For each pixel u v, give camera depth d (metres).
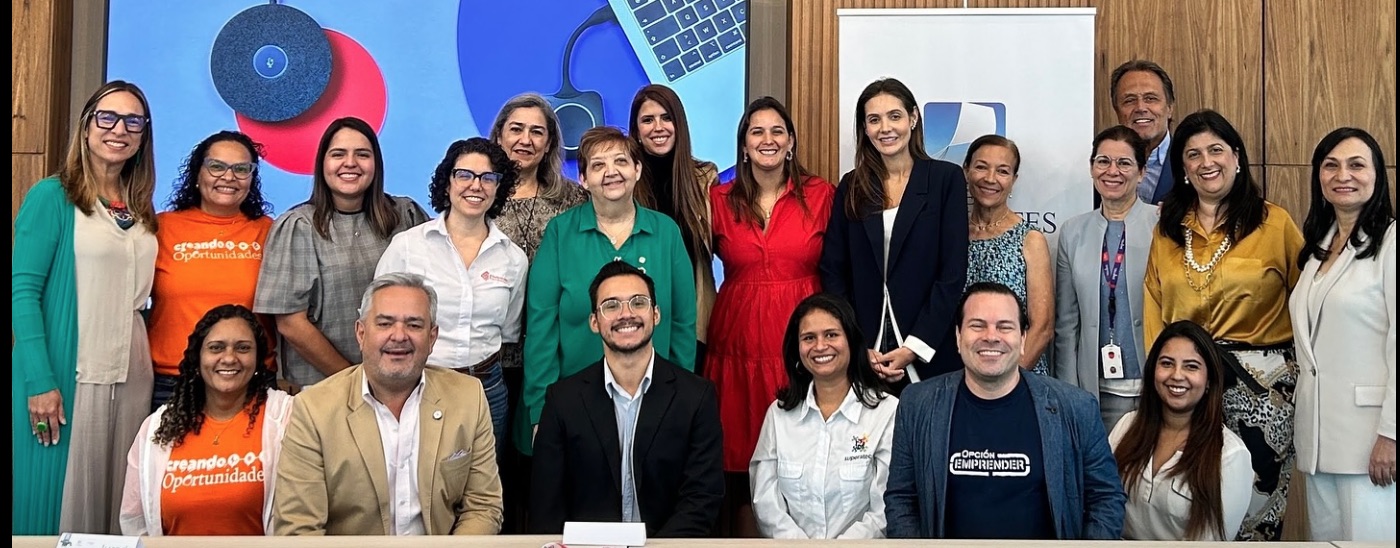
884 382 3.04
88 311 2.95
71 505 2.95
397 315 2.49
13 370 2.96
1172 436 2.80
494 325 2.98
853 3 3.80
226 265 3.04
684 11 3.90
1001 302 2.49
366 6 3.89
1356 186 2.79
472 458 2.65
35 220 2.94
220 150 3.00
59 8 3.73
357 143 3.00
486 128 3.91
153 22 3.86
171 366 3.04
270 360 3.01
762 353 3.14
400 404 2.61
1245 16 3.79
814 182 3.27
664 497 2.74
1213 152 3.03
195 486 2.64
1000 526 2.49
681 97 3.90
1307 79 3.78
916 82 3.52
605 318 2.71
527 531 3.12
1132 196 3.28
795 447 2.79
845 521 2.74
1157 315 3.19
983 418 2.54
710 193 3.32
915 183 3.12
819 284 3.20
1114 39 3.81
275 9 3.88
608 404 2.74
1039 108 3.49
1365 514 2.85
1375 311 2.79
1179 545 2.15
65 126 3.78
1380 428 2.77
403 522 2.56
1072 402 2.53
